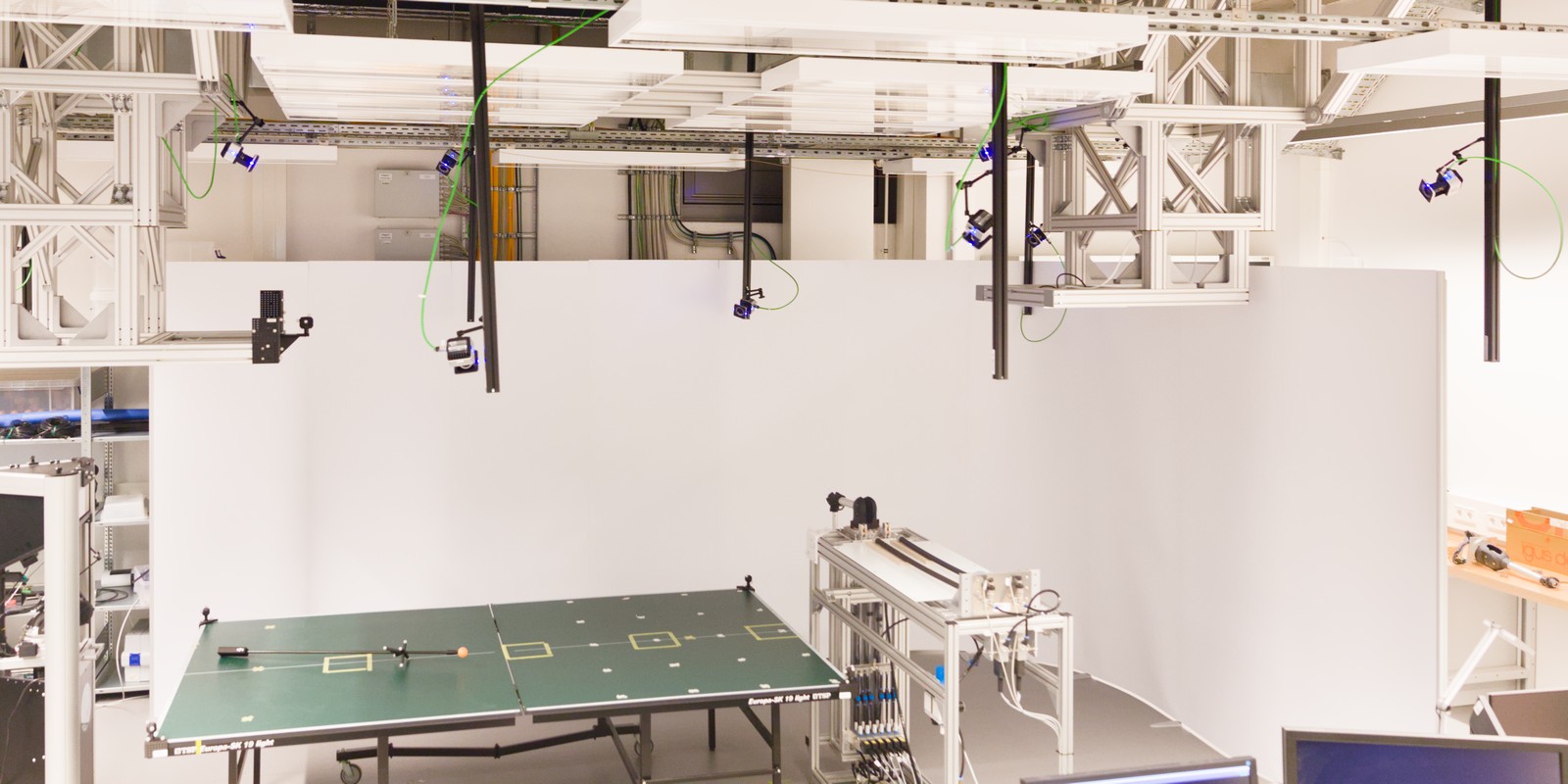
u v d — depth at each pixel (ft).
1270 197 17.84
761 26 8.69
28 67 13.65
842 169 27.04
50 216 13.85
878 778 18.31
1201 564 20.83
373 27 21.42
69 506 14.70
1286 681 19.03
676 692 15.70
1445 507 16.17
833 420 24.64
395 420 22.62
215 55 13.46
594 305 23.45
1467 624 21.75
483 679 16.14
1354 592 17.60
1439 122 17.58
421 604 23.04
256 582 22.20
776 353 24.34
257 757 17.28
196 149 20.12
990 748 20.56
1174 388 21.35
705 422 24.14
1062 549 24.23
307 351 22.09
